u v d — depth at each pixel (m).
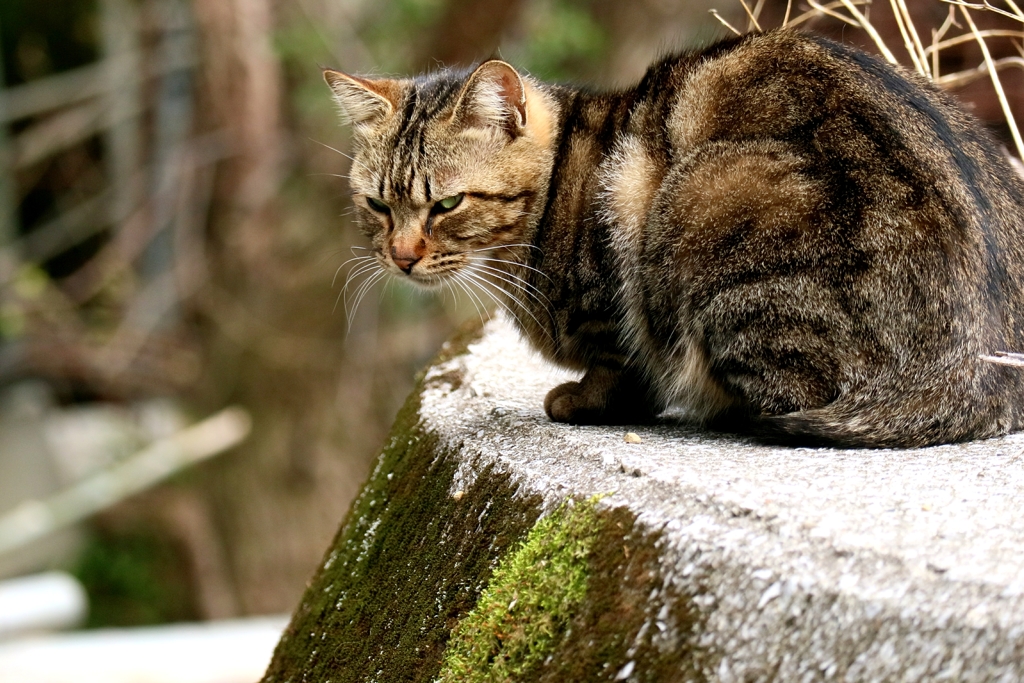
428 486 3.85
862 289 3.69
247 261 11.45
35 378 15.77
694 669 2.45
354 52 11.66
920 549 2.46
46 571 14.14
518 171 4.56
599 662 2.61
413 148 4.62
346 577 4.00
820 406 3.76
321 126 11.41
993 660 2.18
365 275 11.23
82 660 8.27
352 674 3.58
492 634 2.96
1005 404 3.73
